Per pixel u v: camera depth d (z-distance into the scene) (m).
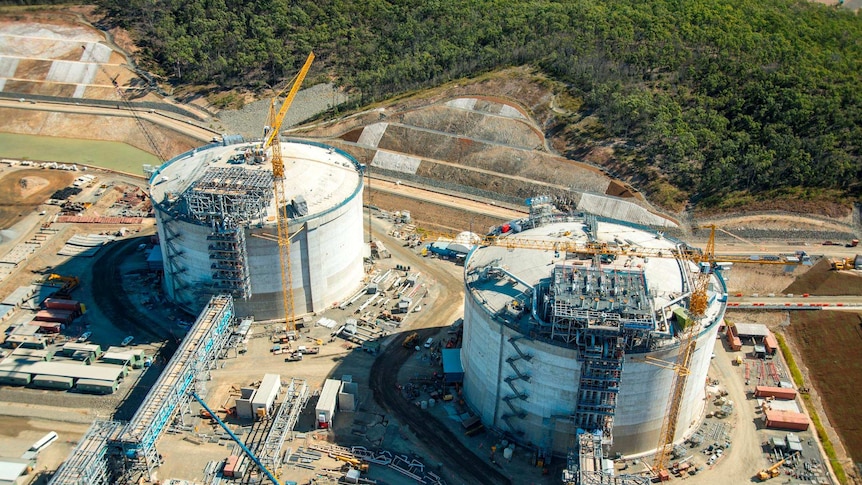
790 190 185.38
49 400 129.50
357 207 157.75
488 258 128.12
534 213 139.25
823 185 186.00
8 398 129.75
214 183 141.88
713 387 132.62
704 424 125.06
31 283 165.12
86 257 176.38
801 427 123.75
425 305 158.88
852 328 142.00
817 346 143.25
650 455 118.06
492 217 194.50
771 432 123.81
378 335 148.38
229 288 145.25
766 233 178.50
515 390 115.81
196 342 130.75
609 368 105.38
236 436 120.62
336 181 156.12
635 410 112.88
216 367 138.12
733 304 154.50
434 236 188.62
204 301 148.75
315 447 118.81
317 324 151.50
